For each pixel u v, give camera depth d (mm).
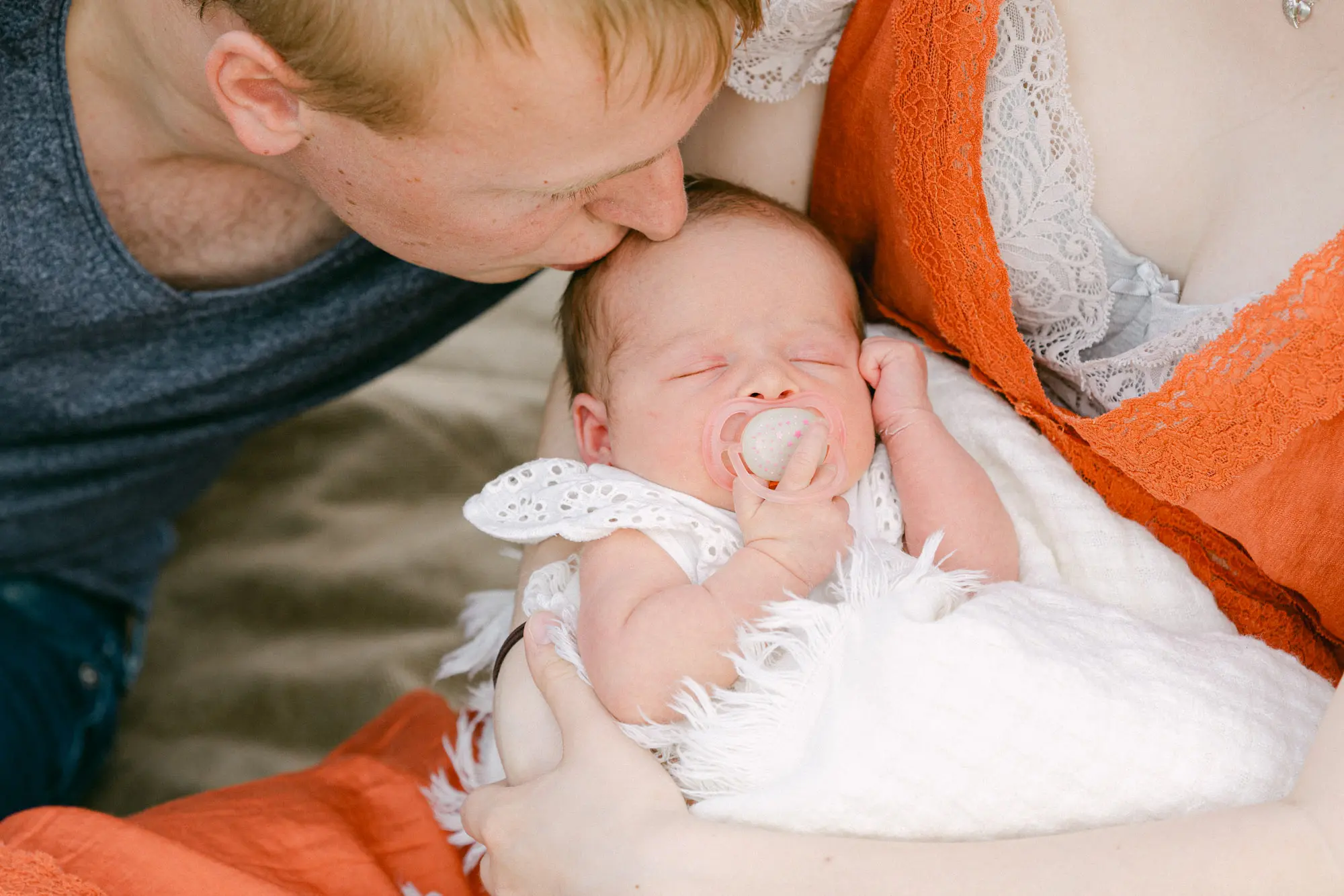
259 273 1459
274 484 2316
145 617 1981
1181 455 1016
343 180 1024
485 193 983
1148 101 1055
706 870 919
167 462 1734
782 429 1108
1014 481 1194
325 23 871
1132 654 1011
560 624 1141
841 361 1195
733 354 1164
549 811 1007
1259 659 1044
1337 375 900
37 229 1302
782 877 901
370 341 1619
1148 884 825
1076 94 1079
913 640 977
